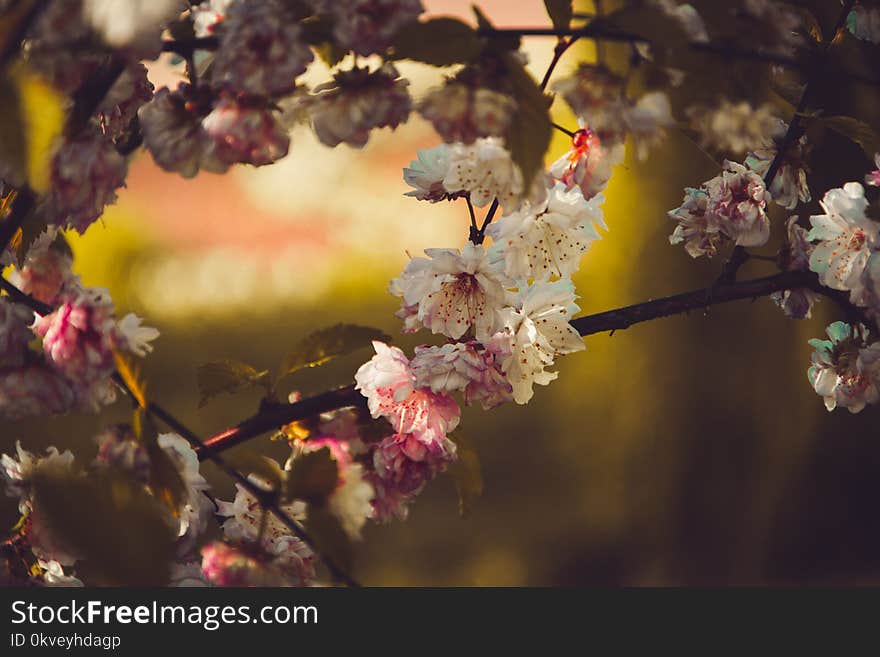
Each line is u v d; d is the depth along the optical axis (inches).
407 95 34.2
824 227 37.5
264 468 35.1
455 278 36.4
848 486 93.9
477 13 33.7
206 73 35.4
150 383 34.2
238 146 34.1
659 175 93.7
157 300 213.9
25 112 32.8
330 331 36.2
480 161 34.9
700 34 33.9
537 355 36.7
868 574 94.7
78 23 32.6
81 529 33.4
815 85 37.3
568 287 36.9
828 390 38.7
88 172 33.4
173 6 32.7
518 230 36.3
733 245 39.4
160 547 33.5
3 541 36.5
